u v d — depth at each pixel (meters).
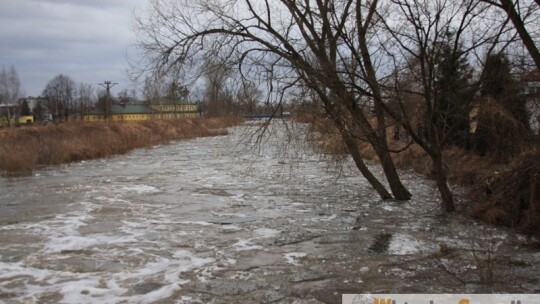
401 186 15.34
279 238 11.03
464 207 13.51
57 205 15.14
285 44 12.39
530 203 11.27
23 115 101.81
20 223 12.68
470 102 12.30
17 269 8.98
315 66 12.39
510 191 12.25
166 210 14.30
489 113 13.30
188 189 18.09
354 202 15.15
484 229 11.51
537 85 12.99
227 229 11.92
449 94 11.83
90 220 13.02
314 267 8.91
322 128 13.05
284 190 17.56
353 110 12.49
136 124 48.59
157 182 20.00
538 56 10.65
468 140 19.45
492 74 11.63
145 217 13.36
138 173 23.08
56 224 12.56
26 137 33.62
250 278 8.38
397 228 11.83
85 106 94.56
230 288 7.91
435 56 11.65
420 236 11.08
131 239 11.04
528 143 13.30
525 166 12.23
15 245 10.57
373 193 16.69
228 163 26.92
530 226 10.89
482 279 8.03
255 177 21.02
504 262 8.98
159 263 9.30
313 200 15.59
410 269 8.69
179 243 10.69
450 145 20.28
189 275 8.59
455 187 16.23
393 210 13.85
